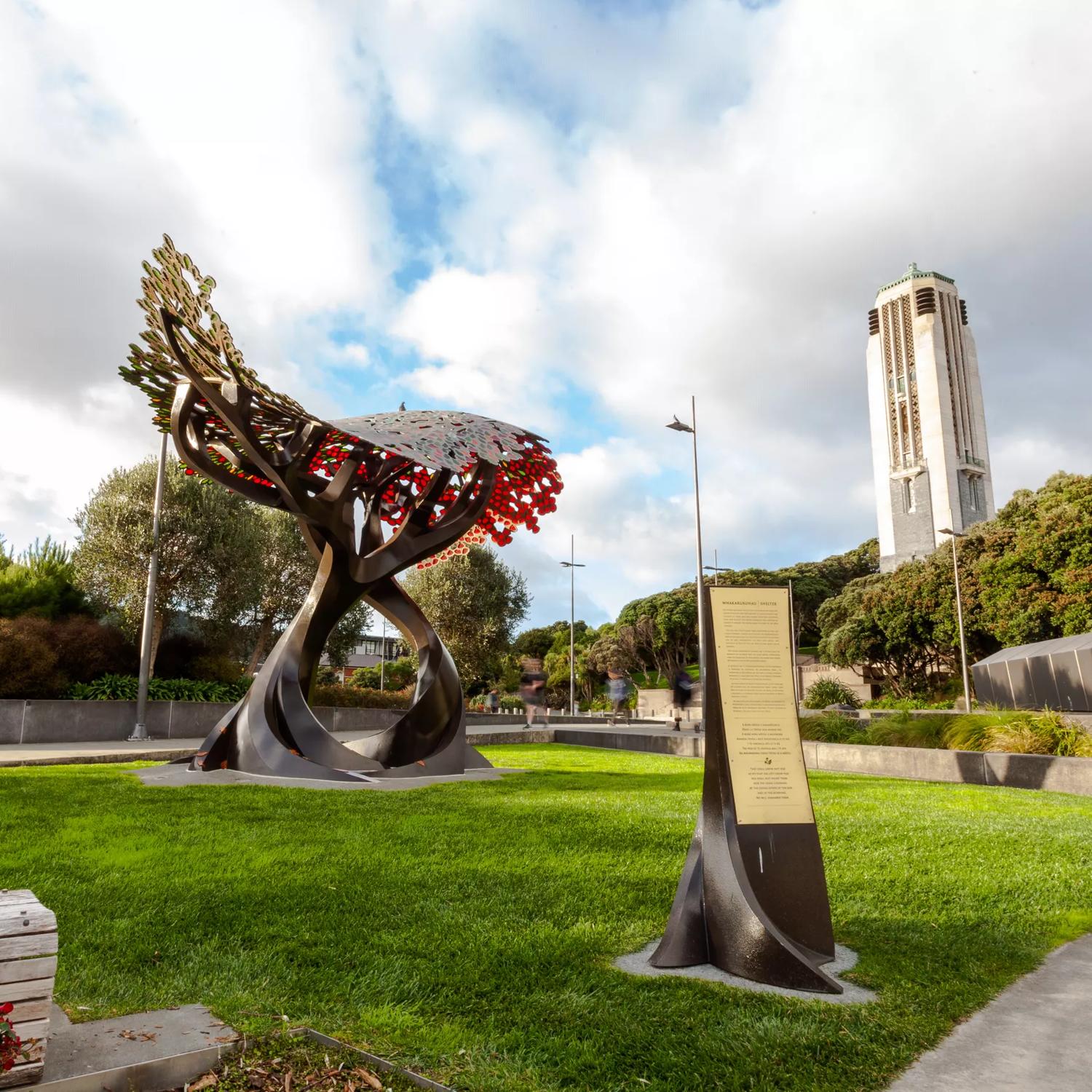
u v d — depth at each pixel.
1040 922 4.90
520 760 17.39
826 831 7.92
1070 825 8.41
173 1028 3.09
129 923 4.48
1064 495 41.78
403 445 11.15
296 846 6.81
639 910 4.93
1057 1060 3.06
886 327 101.62
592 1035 3.18
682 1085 2.81
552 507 15.68
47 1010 2.64
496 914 4.79
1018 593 40.53
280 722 12.77
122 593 25.89
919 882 5.84
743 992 3.68
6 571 26.47
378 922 4.62
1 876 5.59
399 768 12.80
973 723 14.98
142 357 12.59
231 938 4.29
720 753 4.26
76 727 22.47
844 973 3.94
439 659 14.08
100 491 26.72
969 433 97.50
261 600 30.94
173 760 15.70
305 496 12.53
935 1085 2.85
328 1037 3.09
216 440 14.30
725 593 4.46
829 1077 2.88
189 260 10.32
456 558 39.12
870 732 17.22
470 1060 2.96
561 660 75.00
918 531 95.06
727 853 4.10
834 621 65.69
